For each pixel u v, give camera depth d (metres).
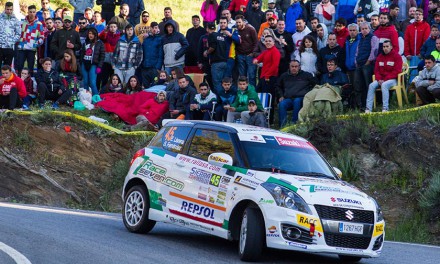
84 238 30.16
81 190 55.94
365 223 28.06
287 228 27.25
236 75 68.44
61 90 67.50
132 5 80.06
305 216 27.22
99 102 66.94
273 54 65.19
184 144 33.06
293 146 31.84
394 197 50.59
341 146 55.69
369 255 28.11
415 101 63.34
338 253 27.52
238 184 29.30
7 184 54.34
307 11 75.62
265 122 58.34
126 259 25.77
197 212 30.92
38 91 66.56
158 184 33.19
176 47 70.56
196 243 32.12
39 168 55.97
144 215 33.53
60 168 56.72
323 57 63.94
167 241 31.94
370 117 58.06
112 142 60.31
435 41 62.34
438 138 52.72
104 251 27.20
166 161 33.28
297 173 30.14
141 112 65.19
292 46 67.31
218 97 65.56
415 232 46.56
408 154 52.62
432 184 48.56
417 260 31.22
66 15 79.25
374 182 52.28
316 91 60.06
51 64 67.88
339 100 59.88
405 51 66.06
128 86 69.19
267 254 30.83
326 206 27.62
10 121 58.44
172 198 32.31
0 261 23.86
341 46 65.44
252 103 58.00
